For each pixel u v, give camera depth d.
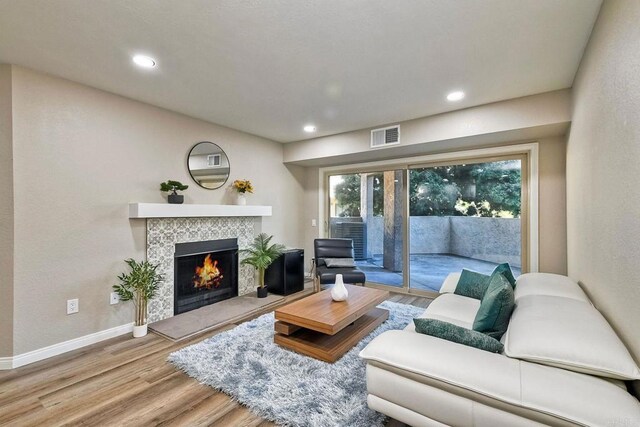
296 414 1.75
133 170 3.13
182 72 2.53
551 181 3.37
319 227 5.47
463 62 2.36
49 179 2.55
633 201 1.24
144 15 1.78
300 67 2.45
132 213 3.04
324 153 4.64
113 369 2.31
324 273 4.11
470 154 3.91
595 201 1.87
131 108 3.12
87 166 2.78
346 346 2.51
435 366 1.30
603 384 1.11
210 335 2.95
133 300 3.06
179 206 3.37
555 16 1.79
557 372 1.18
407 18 1.82
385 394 1.44
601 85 1.69
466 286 2.87
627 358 1.15
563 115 2.81
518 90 2.88
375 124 4.00
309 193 5.62
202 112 3.55
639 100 1.16
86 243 2.76
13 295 2.36
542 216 3.42
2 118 2.34
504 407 1.14
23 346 2.40
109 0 1.64
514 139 3.51
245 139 4.46
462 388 1.22
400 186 4.60
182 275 3.59
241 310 3.61
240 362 2.34
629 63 1.26
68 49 2.16
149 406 1.87
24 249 2.42
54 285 2.57
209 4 1.68
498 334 1.75
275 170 5.01
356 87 2.85
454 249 4.18
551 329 1.35
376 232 4.89
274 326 2.81
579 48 2.13
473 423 1.20
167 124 3.46
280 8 1.72
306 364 2.31
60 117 2.61
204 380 2.12
